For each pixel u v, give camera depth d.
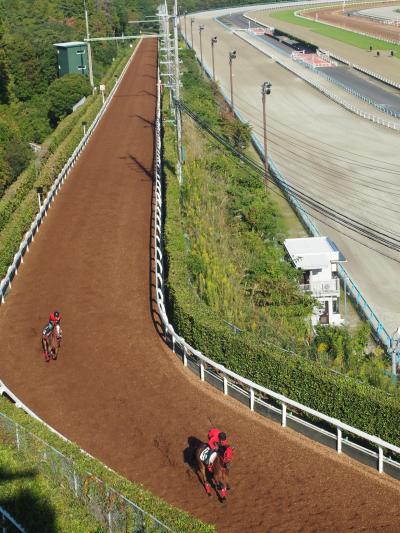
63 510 14.51
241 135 63.06
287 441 18.52
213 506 16.09
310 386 19.19
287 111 79.94
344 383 18.61
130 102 74.00
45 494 14.84
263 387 19.56
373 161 60.59
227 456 15.99
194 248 31.89
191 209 37.50
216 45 132.88
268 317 27.06
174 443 18.47
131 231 34.94
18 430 16.41
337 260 34.00
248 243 37.47
